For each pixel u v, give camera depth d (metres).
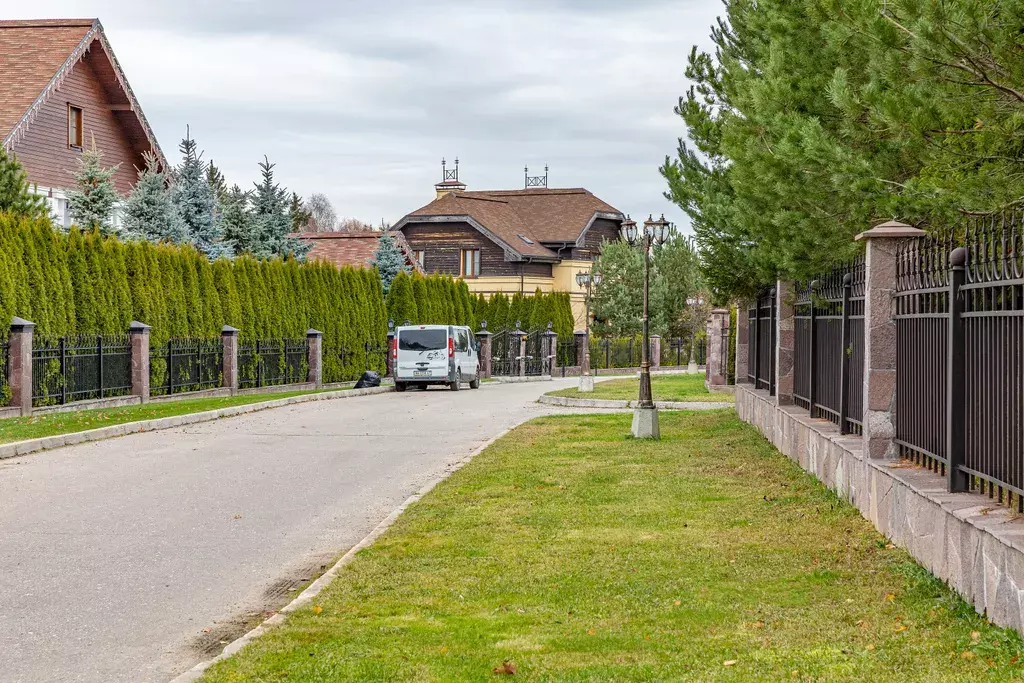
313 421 21.97
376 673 5.76
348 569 8.30
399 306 46.16
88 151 33.38
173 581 8.34
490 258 65.38
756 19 12.47
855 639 6.17
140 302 26.50
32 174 33.72
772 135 11.31
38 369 21.66
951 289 7.90
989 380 7.36
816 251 11.64
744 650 6.03
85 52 36.00
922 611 6.66
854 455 9.99
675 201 17.67
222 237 42.91
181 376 27.84
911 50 8.49
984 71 8.39
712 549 8.67
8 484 13.07
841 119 11.21
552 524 9.98
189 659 6.38
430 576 8.02
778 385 15.50
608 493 11.67
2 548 9.47
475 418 22.91
